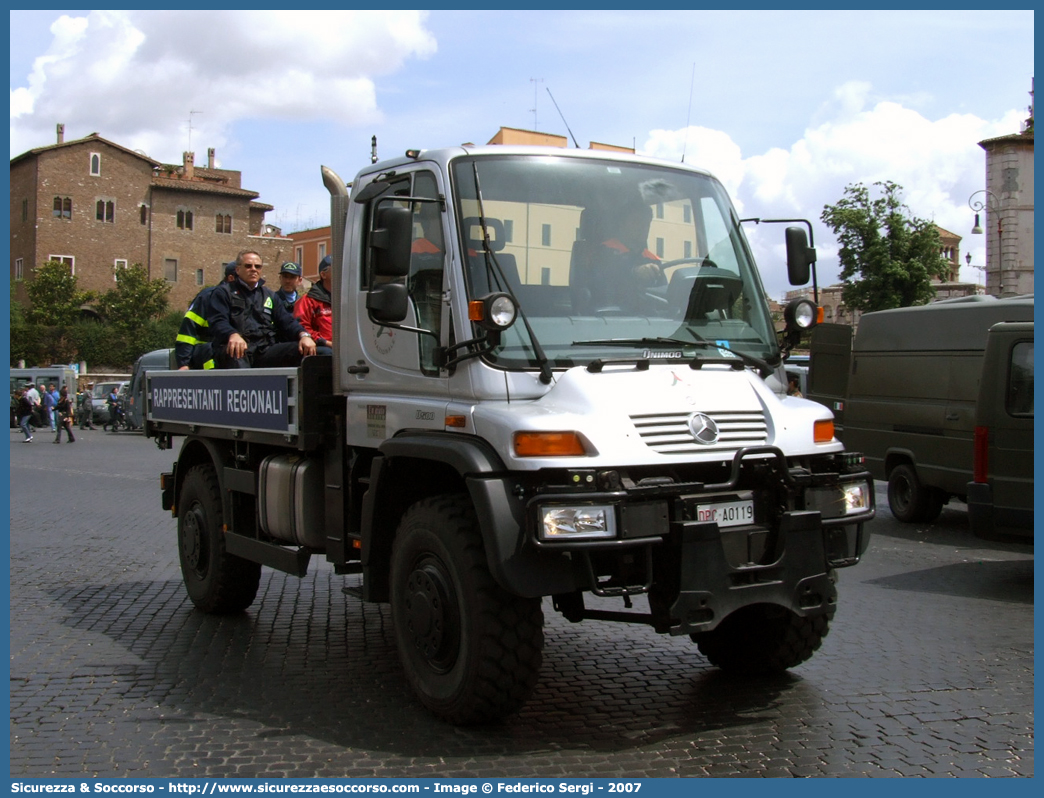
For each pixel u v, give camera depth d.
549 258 5.44
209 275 88.94
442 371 5.32
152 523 13.51
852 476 5.35
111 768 4.66
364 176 6.27
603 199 5.68
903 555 11.27
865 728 5.18
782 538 4.97
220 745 4.96
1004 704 5.60
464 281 5.24
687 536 4.70
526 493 4.75
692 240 5.89
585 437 4.75
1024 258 50.47
